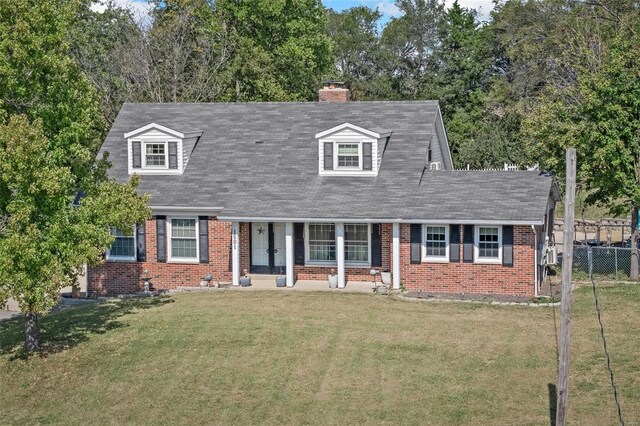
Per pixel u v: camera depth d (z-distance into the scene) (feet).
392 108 122.62
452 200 106.22
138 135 118.83
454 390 73.41
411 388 74.18
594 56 133.08
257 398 73.77
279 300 101.81
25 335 88.07
